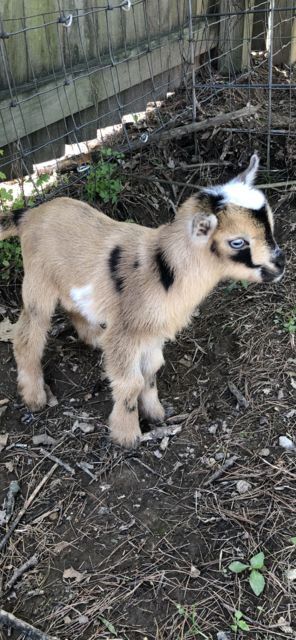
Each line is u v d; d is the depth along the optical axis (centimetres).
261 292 83
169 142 101
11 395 72
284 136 100
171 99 112
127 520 58
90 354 77
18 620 50
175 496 60
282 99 111
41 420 69
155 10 103
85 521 59
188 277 58
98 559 55
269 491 60
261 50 122
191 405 70
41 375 70
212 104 108
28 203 83
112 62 93
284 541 55
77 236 64
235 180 62
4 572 55
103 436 67
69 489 61
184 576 54
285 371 71
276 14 117
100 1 92
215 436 66
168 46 108
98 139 100
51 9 85
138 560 55
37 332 68
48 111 89
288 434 65
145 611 51
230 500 59
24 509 60
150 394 67
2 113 83
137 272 60
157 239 60
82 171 91
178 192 97
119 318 61
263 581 52
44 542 57
